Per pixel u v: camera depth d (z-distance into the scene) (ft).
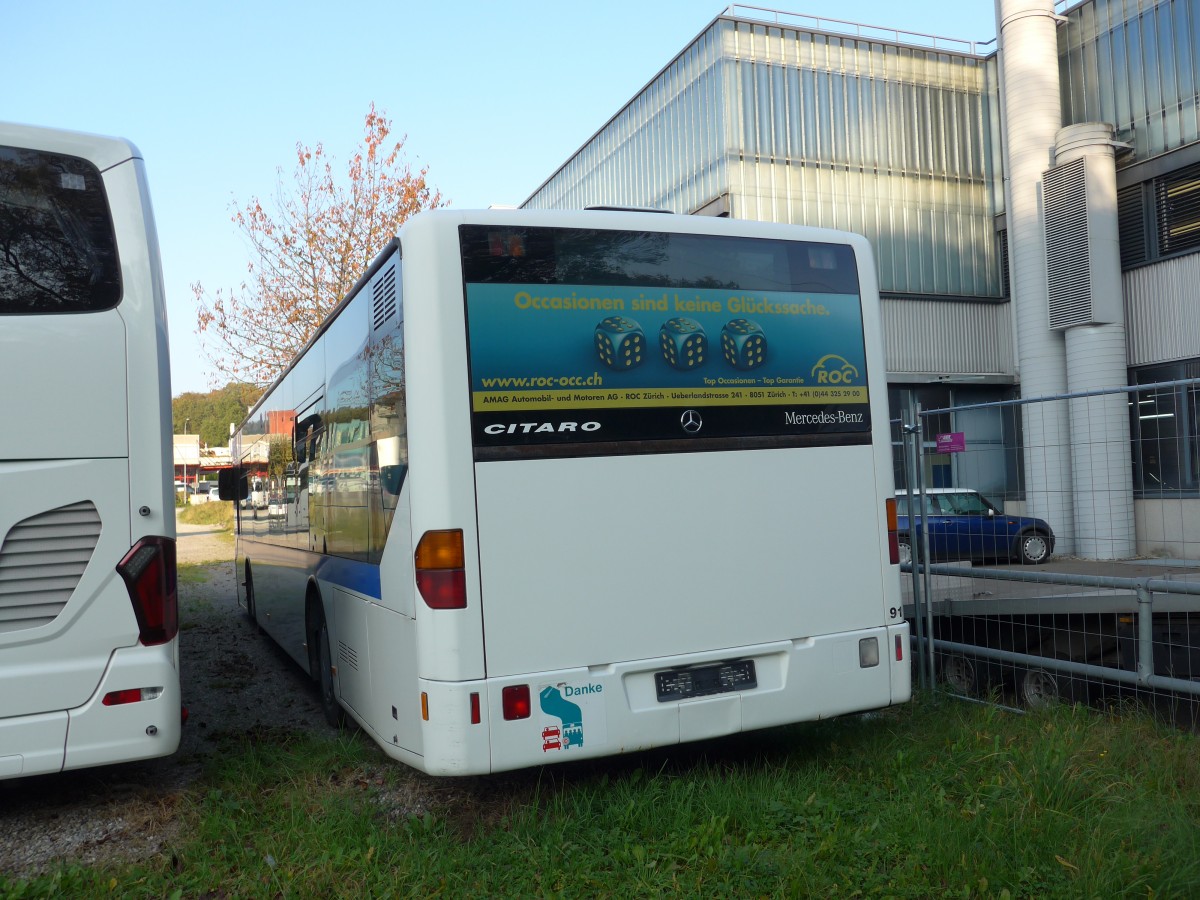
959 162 74.38
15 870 14.08
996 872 12.54
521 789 16.98
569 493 15.02
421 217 14.89
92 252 15.23
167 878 13.58
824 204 70.59
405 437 14.93
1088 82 60.90
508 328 14.93
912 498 23.56
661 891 12.79
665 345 15.94
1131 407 19.95
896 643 17.46
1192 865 12.40
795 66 70.79
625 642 15.20
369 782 17.78
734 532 16.17
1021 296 61.05
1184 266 55.21
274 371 76.64
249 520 38.09
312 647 24.03
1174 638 20.35
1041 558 21.29
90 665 14.82
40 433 14.62
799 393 16.97
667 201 76.07
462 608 14.23
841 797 15.57
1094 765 15.99
